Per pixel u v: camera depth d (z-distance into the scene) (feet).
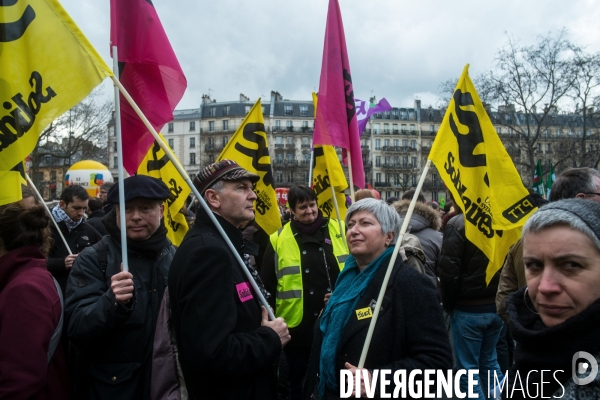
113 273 9.00
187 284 6.90
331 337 8.16
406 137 258.98
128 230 9.20
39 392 7.50
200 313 6.75
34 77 7.99
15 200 7.71
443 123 10.17
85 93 8.13
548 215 4.78
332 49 15.24
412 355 7.49
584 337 4.48
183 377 7.58
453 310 14.23
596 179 9.53
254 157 17.81
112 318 7.82
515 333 5.00
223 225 8.02
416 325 7.52
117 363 8.34
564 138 118.21
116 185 9.28
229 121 261.65
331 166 16.25
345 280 8.84
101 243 9.37
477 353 13.85
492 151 10.47
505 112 99.40
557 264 4.68
